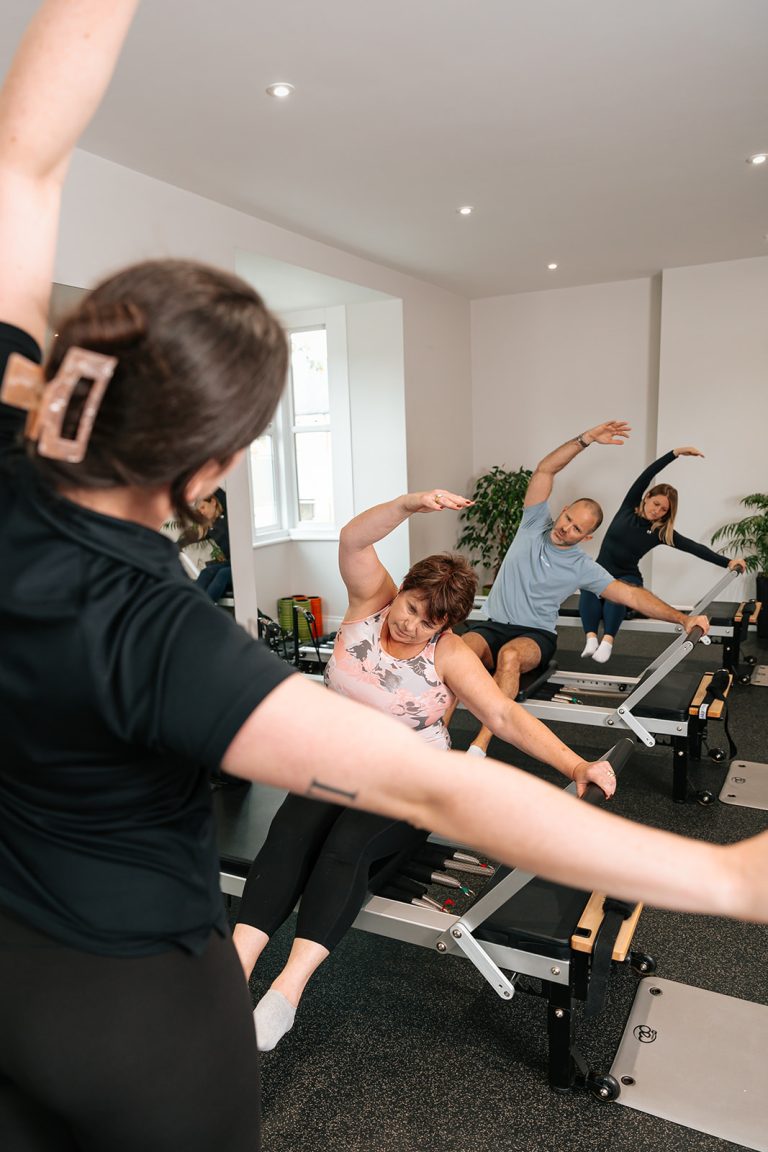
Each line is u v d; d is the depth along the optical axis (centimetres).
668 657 304
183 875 61
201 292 50
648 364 638
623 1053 181
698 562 615
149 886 59
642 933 229
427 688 190
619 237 500
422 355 610
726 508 603
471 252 523
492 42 254
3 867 59
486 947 169
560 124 321
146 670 50
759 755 356
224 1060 64
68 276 327
